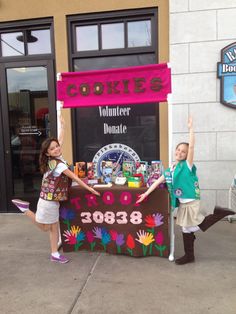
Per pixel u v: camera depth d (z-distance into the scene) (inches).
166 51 197.0
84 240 156.0
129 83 153.6
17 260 152.4
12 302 119.2
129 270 139.6
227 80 189.3
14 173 226.1
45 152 145.7
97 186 152.3
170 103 150.0
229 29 187.6
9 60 217.0
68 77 159.5
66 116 209.5
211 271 136.9
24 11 209.5
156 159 206.7
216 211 139.7
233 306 113.1
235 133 192.7
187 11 189.9
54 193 144.4
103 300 118.6
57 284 130.4
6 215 221.1
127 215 148.9
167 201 145.2
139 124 207.6
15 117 221.6
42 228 149.2
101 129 212.1
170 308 112.9
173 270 138.5
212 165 196.7
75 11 203.2
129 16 200.7
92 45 208.1
